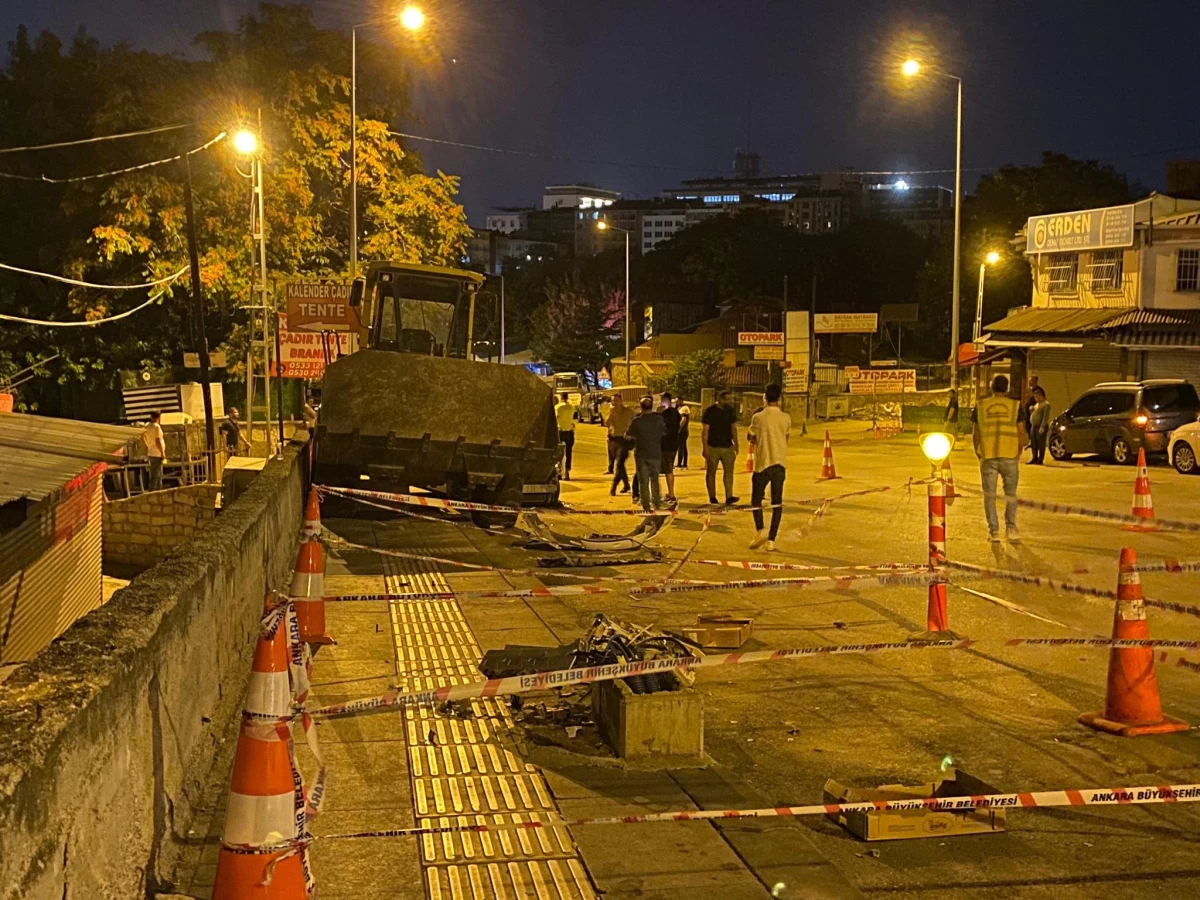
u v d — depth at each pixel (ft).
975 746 21.50
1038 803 16.28
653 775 19.77
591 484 80.69
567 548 44.52
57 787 10.47
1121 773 20.03
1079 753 21.07
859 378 144.25
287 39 130.82
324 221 138.62
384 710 23.20
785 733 22.30
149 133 114.01
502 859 16.40
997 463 45.70
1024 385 122.31
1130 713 22.34
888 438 124.16
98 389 135.23
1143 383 87.61
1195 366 112.78
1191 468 76.79
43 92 136.46
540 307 325.83
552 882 15.67
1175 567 22.50
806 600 34.73
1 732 10.39
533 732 21.84
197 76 125.18
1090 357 118.11
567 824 16.93
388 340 67.10
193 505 72.23
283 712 13.43
